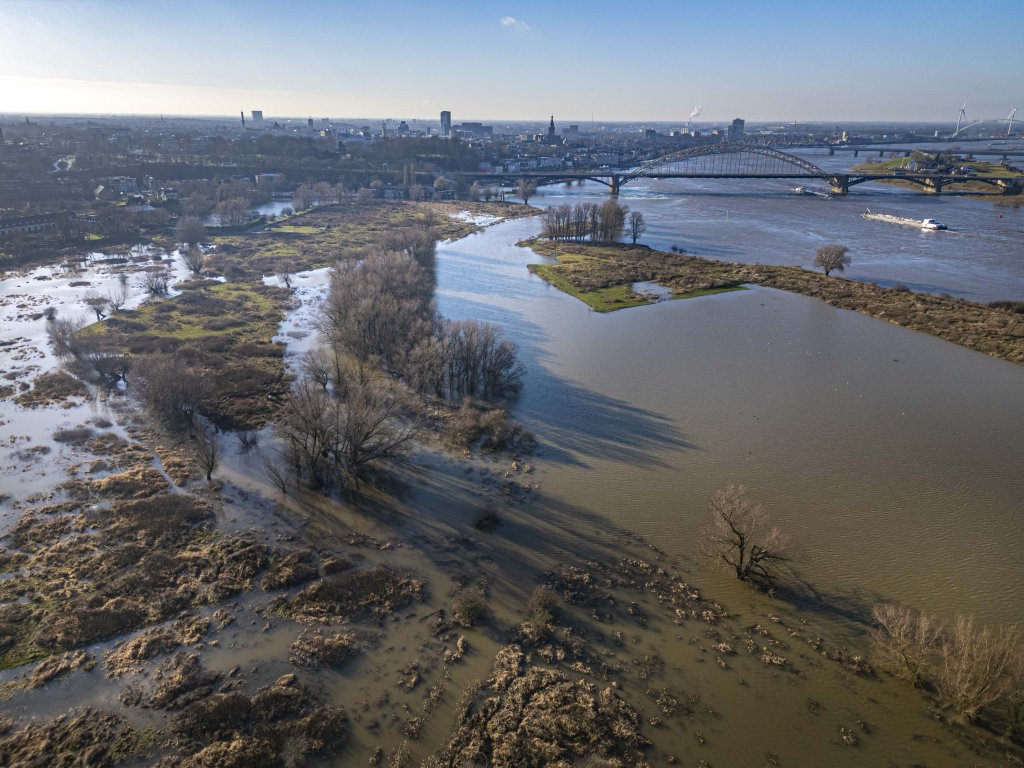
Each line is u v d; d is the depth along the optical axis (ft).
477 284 558.97
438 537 226.17
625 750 150.61
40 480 256.32
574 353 394.93
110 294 506.48
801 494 250.37
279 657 176.24
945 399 331.36
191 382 308.81
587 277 568.82
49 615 188.34
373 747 151.12
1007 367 372.17
